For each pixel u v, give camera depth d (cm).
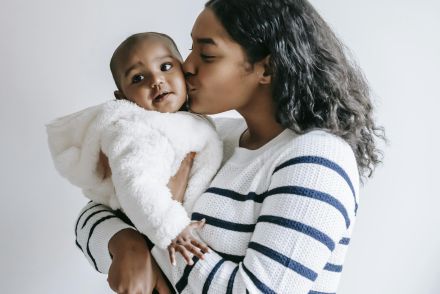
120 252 93
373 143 108
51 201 154
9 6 143
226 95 96
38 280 158
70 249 158
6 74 145
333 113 93
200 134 101
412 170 149
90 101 151
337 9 144
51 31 146
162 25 149
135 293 89
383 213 151
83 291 161
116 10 147
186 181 100
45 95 148
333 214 83
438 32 145
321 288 93
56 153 108
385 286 154
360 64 146
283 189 84
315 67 94
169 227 86
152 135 96
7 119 147
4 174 150
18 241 154
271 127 100
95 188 109
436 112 147
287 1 94
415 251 152
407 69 146
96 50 148
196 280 86
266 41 92
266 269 81
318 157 85
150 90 102
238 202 91
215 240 91
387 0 144
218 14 94
